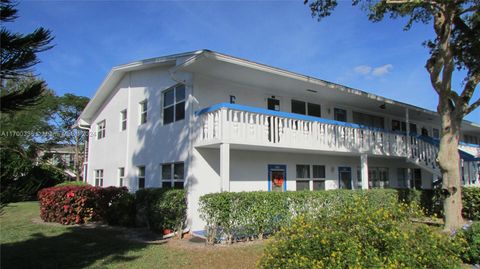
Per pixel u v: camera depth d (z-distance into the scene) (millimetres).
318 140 12484
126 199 12477
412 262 4309
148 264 7172
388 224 4781
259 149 11836
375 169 17844
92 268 6938
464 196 14023
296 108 14359
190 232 10586
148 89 14148
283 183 13305
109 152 17188
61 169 27188
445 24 10555
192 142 10977
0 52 3812
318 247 4340
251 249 8312
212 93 11672
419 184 20672
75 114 32875
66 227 12320
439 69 10953
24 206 19406
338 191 11578
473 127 23281
